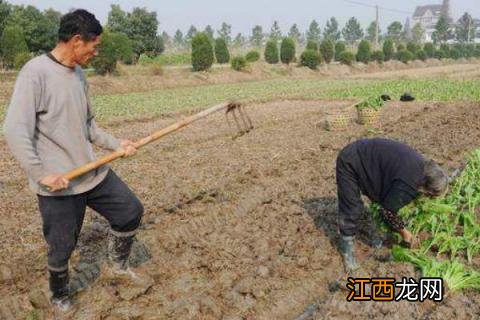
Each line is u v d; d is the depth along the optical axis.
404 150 4.87
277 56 45.97
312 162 9.84
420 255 5.36
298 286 5.07
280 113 17.00
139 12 37.25
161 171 9.12
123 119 15.73
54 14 37.31
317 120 15.12
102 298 4.69
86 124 4.18
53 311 4.52
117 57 29.14
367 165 4.99
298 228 6.39
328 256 5.63
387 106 18.17
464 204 6.88
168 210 7.09
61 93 3.86
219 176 8.72
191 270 5.31
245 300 4.79
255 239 6.05
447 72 44.62
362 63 53.78
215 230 6.38
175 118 16.69
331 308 4.64
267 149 10.95
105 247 5.83
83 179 4.08
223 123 14.76
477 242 5.70
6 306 4.64
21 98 3.68
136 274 4.96
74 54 3.85
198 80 33.31
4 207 7.25
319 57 45.31
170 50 99.25
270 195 7.72
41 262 5.48
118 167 9.43
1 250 5.75
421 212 5.77
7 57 28.39
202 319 4.50
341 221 5.29
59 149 3.97
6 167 9.72
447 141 11.56
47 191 3.95
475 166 8.29
